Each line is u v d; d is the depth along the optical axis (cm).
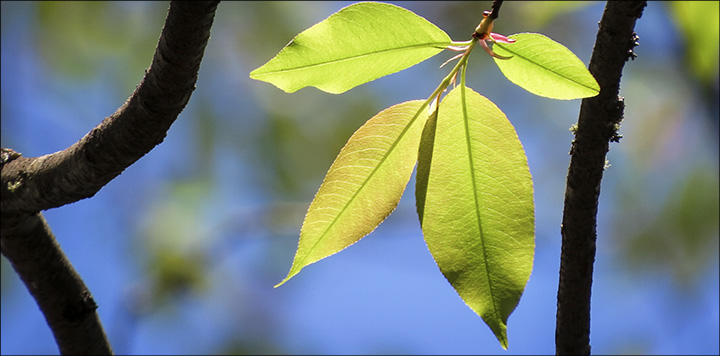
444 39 50
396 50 50
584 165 52
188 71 52
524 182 50
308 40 50
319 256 51
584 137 52
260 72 50
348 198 51
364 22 49
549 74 49
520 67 49
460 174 50
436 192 50
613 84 51
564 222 53
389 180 51
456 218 50
